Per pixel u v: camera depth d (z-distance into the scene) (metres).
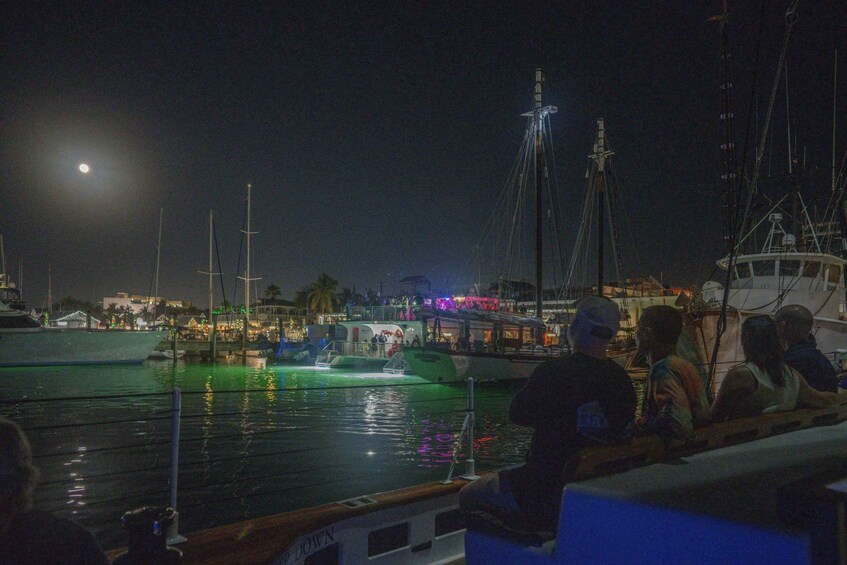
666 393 2.60
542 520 2.34
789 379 3.26
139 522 2.29
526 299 63.12
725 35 15.98
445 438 18.56
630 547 1.35
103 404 30.98
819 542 1.02
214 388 39.16
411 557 3.92
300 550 3.32
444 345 36.75
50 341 54.81
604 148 45.81
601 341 2.58
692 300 20.77
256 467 14.25
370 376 48.31
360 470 14.02
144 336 58.91
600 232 45.06
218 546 3.16
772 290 20.83
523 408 2.52
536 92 44.28
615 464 2.18
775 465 1.75
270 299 154.25
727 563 1.16
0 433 1.62
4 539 1.61
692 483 1.51
